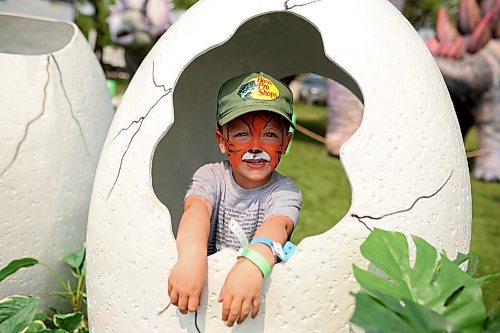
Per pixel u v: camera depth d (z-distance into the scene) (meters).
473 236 5.17
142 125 1.94
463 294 1.51
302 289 1.72
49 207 2.53
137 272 1.85
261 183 2.16
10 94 2.48
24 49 3.20
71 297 2.59
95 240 2.02
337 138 8.02
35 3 6.32
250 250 1.73
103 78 2.90
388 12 2.06
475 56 7.53
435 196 1.87
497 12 7.40
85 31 13.52
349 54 1.87
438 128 1.94
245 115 2.01
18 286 2.51
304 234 4.66
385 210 1.78
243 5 1.98
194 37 1.98
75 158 2.61
